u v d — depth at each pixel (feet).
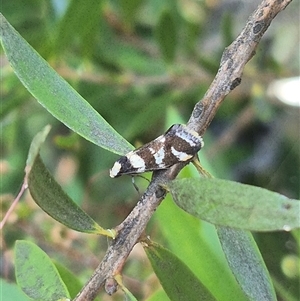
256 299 0.20
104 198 0.56
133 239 0.20
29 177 0.16
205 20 0.63
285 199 0.15
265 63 0.54
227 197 0.16
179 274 0.21
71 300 0.21
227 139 0.58
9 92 0.46
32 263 0.22
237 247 0.21
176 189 0.17
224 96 0.22
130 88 0.50
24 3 0.46
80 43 0.43
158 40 0.47
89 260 0.47
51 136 0.60
